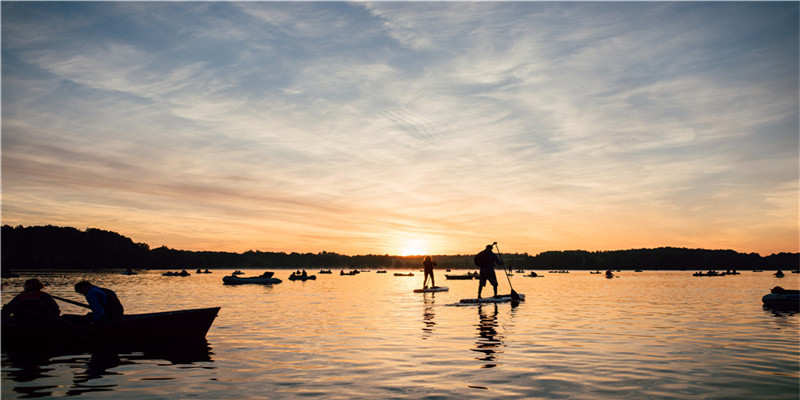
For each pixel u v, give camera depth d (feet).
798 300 64.18
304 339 34.71
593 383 21.77
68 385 21.76
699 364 25.80
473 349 30.32
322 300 74.08
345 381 22.24
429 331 38.42
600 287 127.34
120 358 27.99
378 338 34.96
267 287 123.24
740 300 74.74
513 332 37.78
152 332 33.40
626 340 33.81
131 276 254.88
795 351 29.81
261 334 37.29
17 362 26.89
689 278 233.76
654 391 20.48
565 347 30.96
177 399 19.39
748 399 19.31
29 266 526.98
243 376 23.34
